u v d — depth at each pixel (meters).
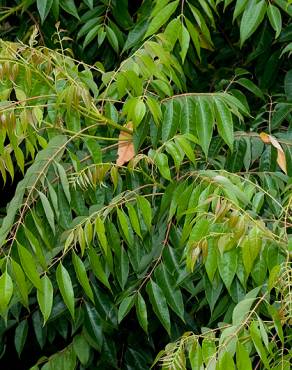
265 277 2.19
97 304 3.09
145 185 2.37
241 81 3.08
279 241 2.03
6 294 2.01
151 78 2.46
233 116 3.03
